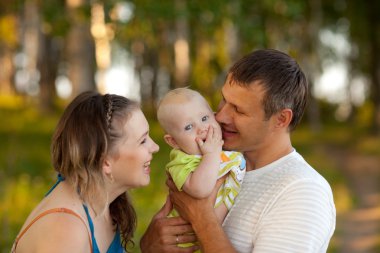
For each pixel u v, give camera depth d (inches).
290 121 104.4
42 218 96.1
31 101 1008.9
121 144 101.7
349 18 997.8
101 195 100.4
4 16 569.3
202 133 109.2
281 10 427.2
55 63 1217.4
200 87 987.9
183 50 926.4
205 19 353.1
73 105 102.5
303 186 98.9
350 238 335.6
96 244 99.8
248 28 367.6
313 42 1019.9
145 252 115.6
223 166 107.6
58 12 338.6
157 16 323.9
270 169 105.8
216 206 108.2
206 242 103.4
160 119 113.5
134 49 1175.0
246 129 104.6
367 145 807.7
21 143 534.6
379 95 932.6
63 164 100.7
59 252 92.9
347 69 1264.8
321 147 807.7
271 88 101.3
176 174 107.4
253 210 103.7
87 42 487.8
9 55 1209.4
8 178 362.3
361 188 519.8
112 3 315.0
